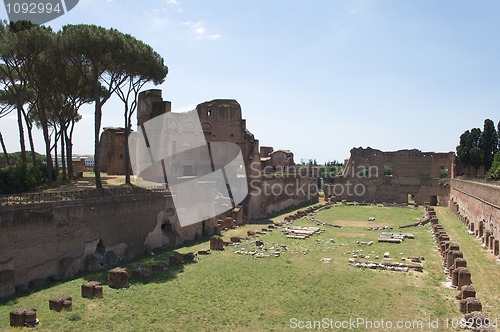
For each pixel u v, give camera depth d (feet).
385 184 287.89
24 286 79.41
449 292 80.12
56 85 132.87
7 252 76.79
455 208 217.56
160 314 66.54
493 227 122.72
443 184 269.03
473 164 276.82
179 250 118.11
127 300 72.28
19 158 219.82
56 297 67.26
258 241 126.93
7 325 59.00
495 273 93.40
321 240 138.62
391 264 101.24
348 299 75.77
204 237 139.33
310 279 88.63
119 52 113.19
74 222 91.45
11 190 100.89
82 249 93.40
